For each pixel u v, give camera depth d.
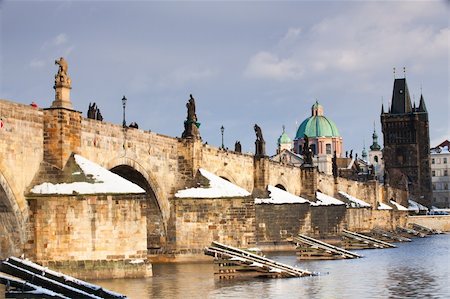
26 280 60.25
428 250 156.25
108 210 81.19
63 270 79.88
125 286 76.56
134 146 104.75
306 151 192.75
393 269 102.06
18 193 79.56
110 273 81.06
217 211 114.69
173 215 114.62
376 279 87.31
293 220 152.00
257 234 147.62
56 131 84.94
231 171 141.62
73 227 80.31
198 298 68.00
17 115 80.00
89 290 62.06
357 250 158.62
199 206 114.62
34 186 81.94
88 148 92.00
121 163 100.81
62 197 80.31
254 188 154.25
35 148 83.19
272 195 152.75
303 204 153.62
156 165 111.69
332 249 127.06
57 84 86.38
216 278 85.88
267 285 79.00
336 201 186.00
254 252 114.31
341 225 181.50
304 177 188.25
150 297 68.62
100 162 95.06
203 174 119.31
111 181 83.06
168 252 113.62
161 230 113.69
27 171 81.44
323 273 95.12
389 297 70.00
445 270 100.62
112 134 98.44
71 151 86.38
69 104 86.94
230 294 71.19
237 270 89.25
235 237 114.81
